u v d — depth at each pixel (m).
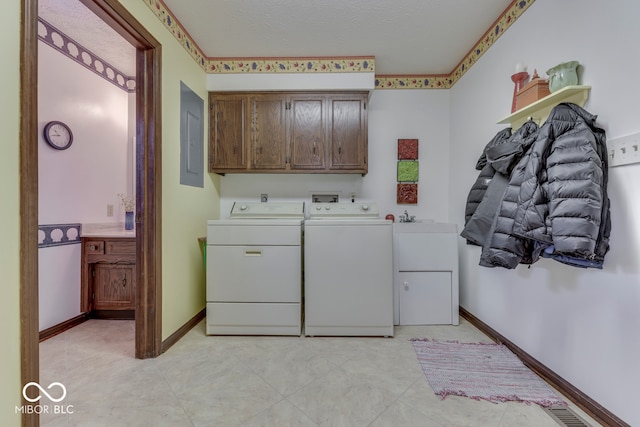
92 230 2.45
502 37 1.95
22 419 1.00
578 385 1.34
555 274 1.48
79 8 1.89
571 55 1.38
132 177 2.83
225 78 2.57
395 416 1.26
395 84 2.86
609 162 1.18
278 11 1.92
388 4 1.85
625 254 1.13
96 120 2.49
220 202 2.88
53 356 1.78
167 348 1.87
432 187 2.86
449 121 2.84
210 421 1.23
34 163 1.04
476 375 1.56
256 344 1.95
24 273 1.01
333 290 2.06
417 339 2.02
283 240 2.07
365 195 2.88
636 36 1.09
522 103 1.61
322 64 2.53
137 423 1.21
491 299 2.06
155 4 1.76
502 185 1.66
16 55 0.99
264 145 2.60
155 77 1.75
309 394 1.41
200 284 2.40
